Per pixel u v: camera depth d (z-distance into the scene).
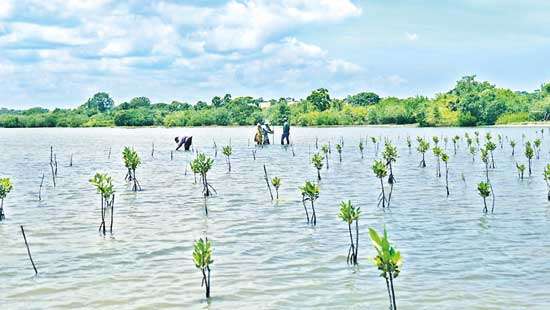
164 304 15.41
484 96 166.75
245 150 81.62
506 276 17.39
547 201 31.14
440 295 15.78
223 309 14.98
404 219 26.61
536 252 20.09
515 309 14.66
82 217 28.22
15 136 141.88
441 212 28.31
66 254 20.81
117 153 77.50
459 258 19.52
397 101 189.12
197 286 16.94
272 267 18.83
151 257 20.27
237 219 27.30
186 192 37.19
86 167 56.34
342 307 15.00
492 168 50.72
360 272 18.09
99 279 17.70
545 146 78.31
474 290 16.16
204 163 35.28
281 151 79.06
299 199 33.59
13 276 18.11
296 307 15.06
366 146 87.31
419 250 20.70
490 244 21.41
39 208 31.11
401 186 39.19
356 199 33.31
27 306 15.37
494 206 29.75
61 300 15.81
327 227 25.11
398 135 117.62
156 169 53.91
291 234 23.75
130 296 16.08
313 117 189.25
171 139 120.62
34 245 22.25
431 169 50.88
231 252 20.89
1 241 23.00
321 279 17.42
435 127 160.00
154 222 26.75
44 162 62.94
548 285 16.45
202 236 23.64
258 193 36.50
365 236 23.16
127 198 34.56
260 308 15.02
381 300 15.46
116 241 22.80
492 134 114.56
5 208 31.17
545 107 152.62
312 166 56.28
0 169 54.62
